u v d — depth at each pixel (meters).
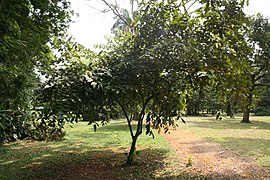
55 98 4.08
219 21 4.42
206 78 4.67
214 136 10.24
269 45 15.27
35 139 9.76
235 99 4.68
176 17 4.74
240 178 4.67
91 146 8.45
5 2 2.65
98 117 4.77
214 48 4.50
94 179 4.84
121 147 8.12
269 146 7.79
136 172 5.18
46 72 4.53
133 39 5.27
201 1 4.35
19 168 5.74
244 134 10.88
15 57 3.32
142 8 5.25
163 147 7.85
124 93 4.69
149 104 5.70
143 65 4.82
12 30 2.70
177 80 4.64
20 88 3.90
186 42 4.50
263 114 26.67
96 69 4.68
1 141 8.70
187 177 4.78
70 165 5.93
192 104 5.43
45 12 3.39
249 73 4.77
